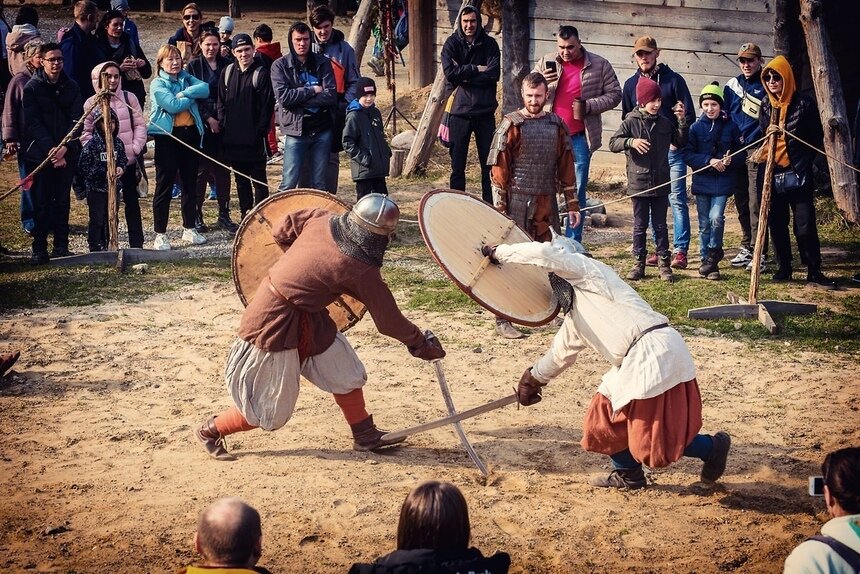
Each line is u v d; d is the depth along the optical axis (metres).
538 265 6.27
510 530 6.18
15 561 5.72
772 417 7.88
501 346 9.45
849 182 13.72
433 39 21.52
